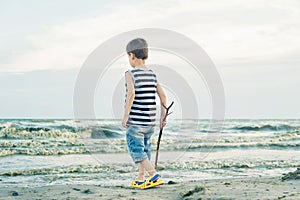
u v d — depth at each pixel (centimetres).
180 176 689
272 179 559
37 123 1272
